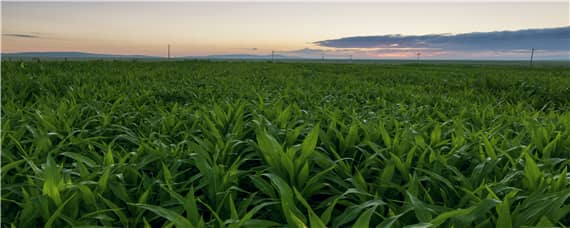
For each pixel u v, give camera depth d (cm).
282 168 232
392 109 550
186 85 895
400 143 298
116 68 1617
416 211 169
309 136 242
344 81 1138
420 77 1474
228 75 1374
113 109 481
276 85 953
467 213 166
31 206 179
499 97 862
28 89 719
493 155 254
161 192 214
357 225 145
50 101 547
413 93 814
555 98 843
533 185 210
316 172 249
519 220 167
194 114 444
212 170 217
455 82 1223
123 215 188
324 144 315
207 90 752
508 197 192
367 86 984
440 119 488
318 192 226
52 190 185
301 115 448
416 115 479
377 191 223
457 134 318
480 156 271
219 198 205
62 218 179
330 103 614
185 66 2130
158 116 448
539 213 169
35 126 386
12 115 397
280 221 202
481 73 1917
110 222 191
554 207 170
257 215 221
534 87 955
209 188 210
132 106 544
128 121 422
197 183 253
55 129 342
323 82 1095
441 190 211
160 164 262
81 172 224
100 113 441
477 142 294
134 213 203
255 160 300
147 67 1841
